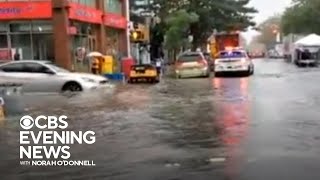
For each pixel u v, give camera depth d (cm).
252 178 805
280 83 2856
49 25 3519
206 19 7250
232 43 5528
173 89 2619
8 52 3519
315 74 3756
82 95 2341
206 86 2762
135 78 3350
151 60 6178
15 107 1719
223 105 1792
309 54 5397
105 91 2553
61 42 3459
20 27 3522
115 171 869
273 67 5356
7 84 2045
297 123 1337
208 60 4653
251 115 1511
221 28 7419
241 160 926
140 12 6925
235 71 3825
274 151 995
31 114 1680
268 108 1673
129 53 5228
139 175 836
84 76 2573
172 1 7112
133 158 962
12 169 910
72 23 3634
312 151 990
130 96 2244
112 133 1248
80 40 3850
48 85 2498
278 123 1341
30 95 2436
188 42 6662
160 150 1029
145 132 1248
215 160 930
